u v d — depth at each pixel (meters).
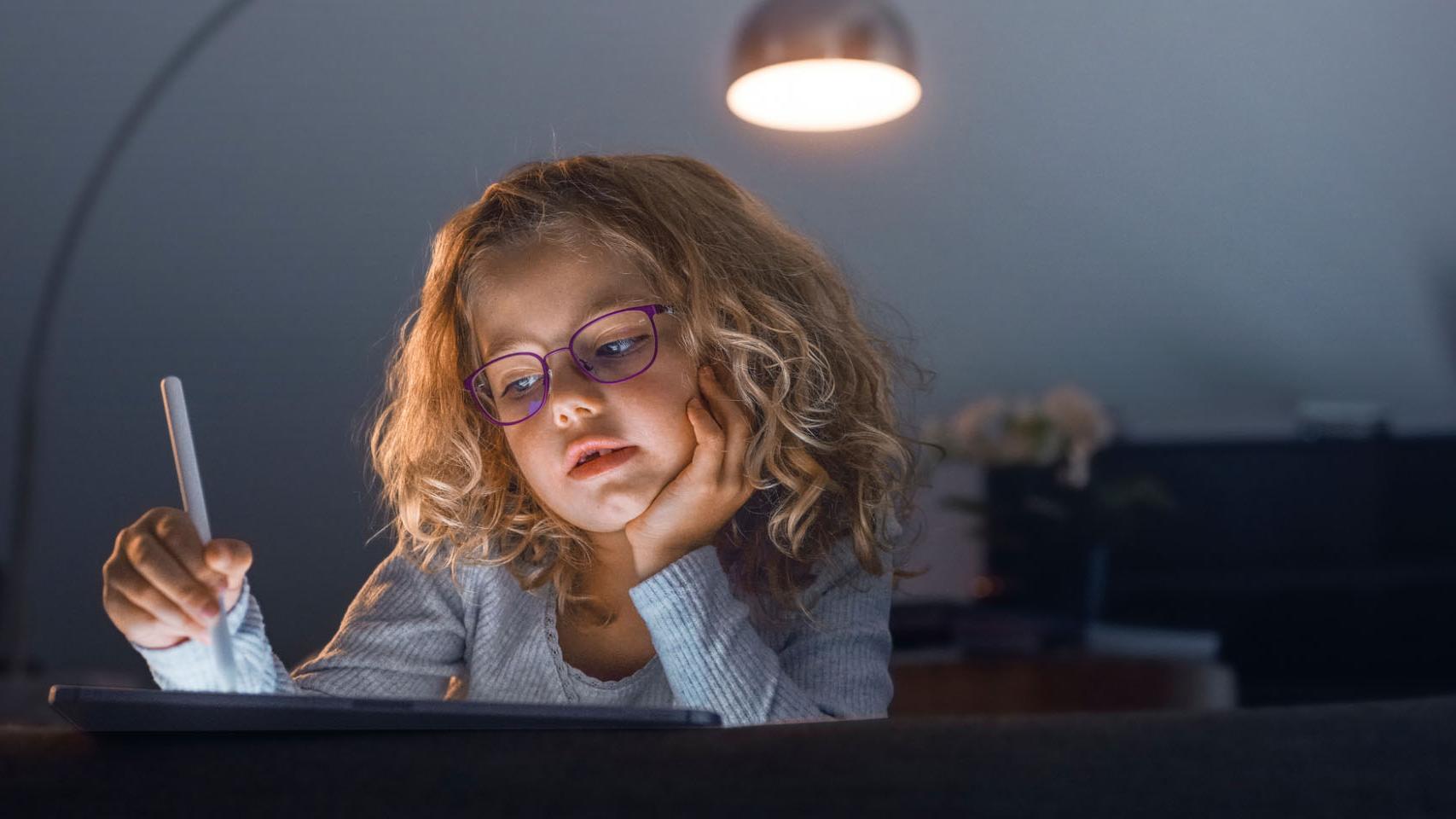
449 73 5.64
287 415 5.84
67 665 5.52
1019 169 6.17
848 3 3.55
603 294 1.02
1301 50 5.66
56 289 4.12
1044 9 5.65
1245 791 0.35
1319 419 5.23
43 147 5.43
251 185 5.71
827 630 1.03
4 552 5.50
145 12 5.16
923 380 1.39
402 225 5.87
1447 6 5.41
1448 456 4.84
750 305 1.15
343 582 5.73
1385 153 5.93
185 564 0.69
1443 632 4.59
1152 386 6.56
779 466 1.08
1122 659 2.59
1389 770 0.35
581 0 5.50
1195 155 6.09
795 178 6.21
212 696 0.44
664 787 0.36
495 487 1.13
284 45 5.40
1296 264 6.29
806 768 0.36
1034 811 0.35
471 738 0.38
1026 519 2.99
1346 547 4.75
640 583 0.96
